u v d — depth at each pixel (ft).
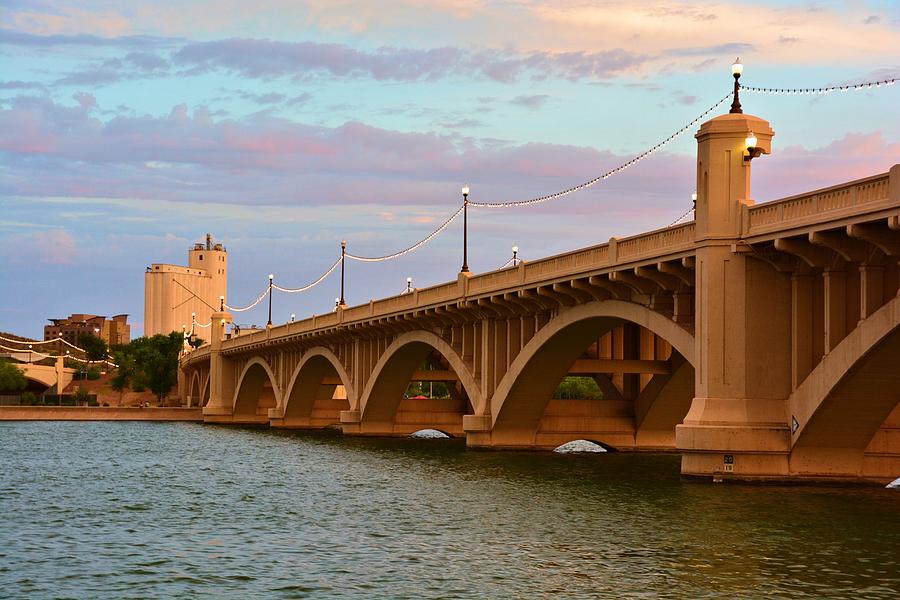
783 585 103.60
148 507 169.17
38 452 301.43
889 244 134.00
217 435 398.21
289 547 128.88
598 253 195.21
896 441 161.68
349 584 107.65
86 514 160.86
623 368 239.91
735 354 160.15
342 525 145.79
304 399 448.24
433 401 353.10
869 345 137.90
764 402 160.25
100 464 258.37
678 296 177.06
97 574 113.70
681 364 240.12
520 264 225.15
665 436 261.65
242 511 162.71
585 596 100.99
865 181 133.69
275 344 442.50
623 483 187.21
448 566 115.34
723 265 160.56
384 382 331.77
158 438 378.73
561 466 223.30
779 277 160.15
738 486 159.33
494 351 250.78
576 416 258.78
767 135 162.09
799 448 159.74
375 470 226.58
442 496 174.29
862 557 114.83
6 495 187.32
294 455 280.92
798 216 146.92
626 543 125.90
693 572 109.50
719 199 161.07
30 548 129.80
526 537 131.95
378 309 315.37
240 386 538.88
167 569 116.16
